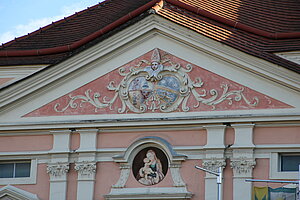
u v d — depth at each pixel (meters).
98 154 38.84
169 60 38.84
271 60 37.25
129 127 38.66
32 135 39.81
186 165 37.78
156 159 38.09
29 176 39.56
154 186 37.81
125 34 39.16
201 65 38.47
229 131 37.78
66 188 38.78
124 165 38.31
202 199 37.25
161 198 37.47
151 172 38.00
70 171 39.03
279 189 36.22
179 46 38.88
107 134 39.06
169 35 38.94
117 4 45.91
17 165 39.94
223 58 38.12
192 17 40.22
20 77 41.47
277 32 40.41
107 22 43.62
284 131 37.19
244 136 37.38
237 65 37.94
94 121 38.88
